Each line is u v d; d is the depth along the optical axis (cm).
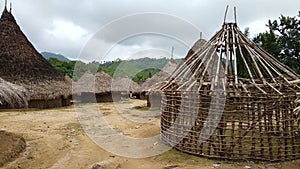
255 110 772
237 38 992
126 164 772
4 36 2181
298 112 707
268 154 768
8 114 1638
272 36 1978
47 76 2205
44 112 1748
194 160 791
